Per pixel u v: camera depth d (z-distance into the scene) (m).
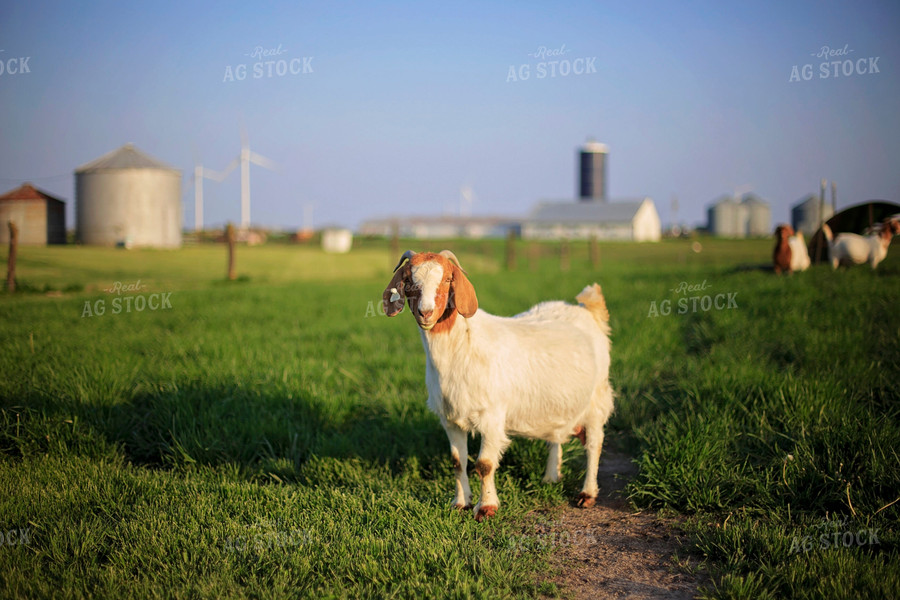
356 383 8.70
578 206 100.06
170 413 6.90
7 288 17.61
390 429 7.12
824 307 11.41
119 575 4.18
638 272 25.20
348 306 16.19
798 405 6.43
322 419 7.37
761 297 13.34
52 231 34.84
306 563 4.34
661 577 4.42
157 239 44.75
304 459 6.66
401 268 5.29
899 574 3.98
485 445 5.35
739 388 7.18
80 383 7.20
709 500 5.38
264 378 8.23
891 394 6.84
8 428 6.44
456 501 5.52
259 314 14.41
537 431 5.73
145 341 10.73
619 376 8.74
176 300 16.77
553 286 20.45
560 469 6.29
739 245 55.78
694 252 45.06
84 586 4.04
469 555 4.55
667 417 7.14
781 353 8.98
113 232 43.59
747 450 6.11
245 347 10.27
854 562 4.12
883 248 16.62
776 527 4.75
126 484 5.60
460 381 5.26
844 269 16.55
